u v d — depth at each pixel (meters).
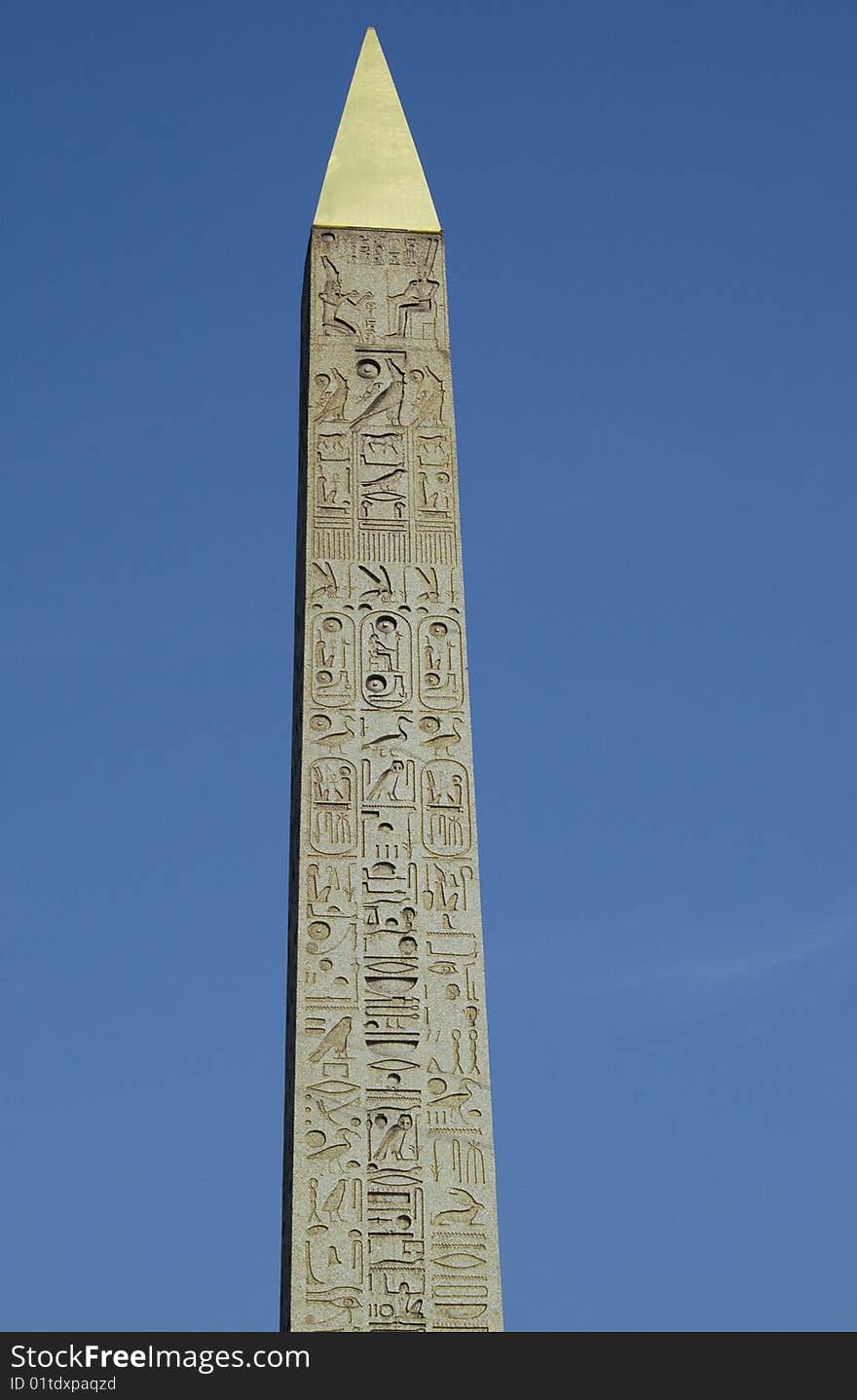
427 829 28.39
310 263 31.33
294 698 29.45
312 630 29.19
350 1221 26.70
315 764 28.53
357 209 31.78
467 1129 27.22
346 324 30.98
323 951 27.69
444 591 29.58
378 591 29.48
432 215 31.88
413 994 27.66
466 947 27.92
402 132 32.69
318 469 30.03
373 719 28.83
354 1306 26.41
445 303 31.28
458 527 29.92
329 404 30.44
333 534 29.69
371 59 33.62
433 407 30.59
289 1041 27.78
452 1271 26.64
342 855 28.14
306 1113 27.06
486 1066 27.47
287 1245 26.92
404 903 28.02
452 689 29.09
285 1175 27.45
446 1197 26.94
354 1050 27.36
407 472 30.16
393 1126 27.12
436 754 28.77
